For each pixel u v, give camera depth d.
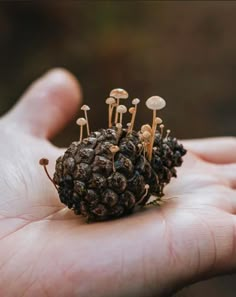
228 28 0.54
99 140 0.15
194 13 0.54
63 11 0.49
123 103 0.46
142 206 0.17
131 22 0.51
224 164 0.23
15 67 0.47
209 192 0.18
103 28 0.49
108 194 0.15
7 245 0.15
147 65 0.49
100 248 0.14
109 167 0.15
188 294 0.29
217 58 0.52
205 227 0.15
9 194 0.18
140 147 0.16
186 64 0.51
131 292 0.14
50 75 0.28
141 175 0.16
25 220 0.17
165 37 0.52
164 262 0.14
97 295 0.14
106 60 0.48
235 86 0.50
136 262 0.14
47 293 0.14
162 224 0.15
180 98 0.48
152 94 0.48
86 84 0.46
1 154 0.20
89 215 0.16
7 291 0.14
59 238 0.15
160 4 0.53
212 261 0.14
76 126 0.44
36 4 0.48
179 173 0.20
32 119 0.25
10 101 0.45
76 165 0.15
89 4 0.50
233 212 0.17
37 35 0.48
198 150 0.23
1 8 0.48
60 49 0.48
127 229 0.15
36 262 0.14
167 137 0.17
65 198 0.16
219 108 0.49
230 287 0.32
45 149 0.22
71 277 0.14
